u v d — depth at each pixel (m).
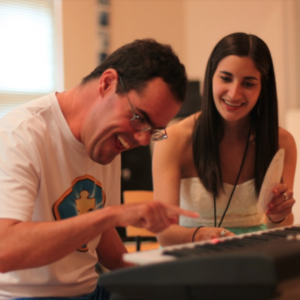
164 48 1.03
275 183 1.41
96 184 1.23
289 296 0.66
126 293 0.67
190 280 0.60
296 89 3.93
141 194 2.13
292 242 0.70
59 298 1.09
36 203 1.08
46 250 0.84
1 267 0.86
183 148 1.57
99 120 1.04
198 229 1.33
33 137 1.04
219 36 4.48
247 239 0.79
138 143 1.03
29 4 3.81
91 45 3.94
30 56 3.84
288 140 1.68
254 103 1.47
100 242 1.31
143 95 0.97
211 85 1.52
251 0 4.19
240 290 0.59
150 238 2.66
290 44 3.94
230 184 1.59
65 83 3.79
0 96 3.72
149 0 4.46
